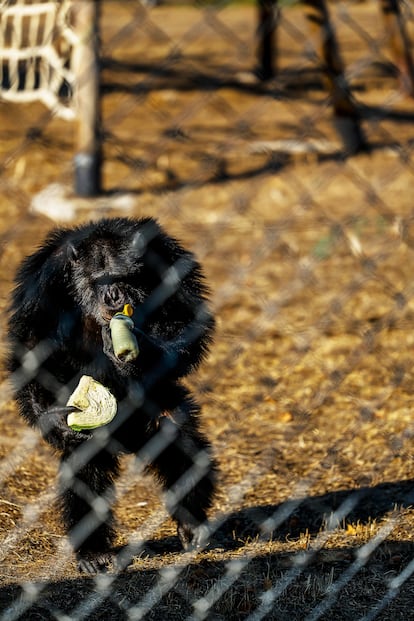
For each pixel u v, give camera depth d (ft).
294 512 56.29
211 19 39.52
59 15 84.43
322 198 126.21
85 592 46.39
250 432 67.82
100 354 50.16
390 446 65.05
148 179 131.95
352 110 142.20
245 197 126.00
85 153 120.98
